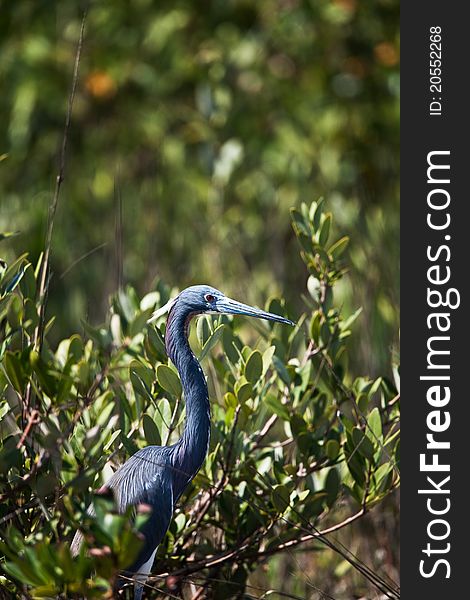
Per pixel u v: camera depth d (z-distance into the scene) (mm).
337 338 11094
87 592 7570
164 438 10133
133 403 10633
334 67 21359
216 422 10641
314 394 10844
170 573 10078
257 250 19422
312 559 12375
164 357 10602
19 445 8648
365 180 20844
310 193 20484
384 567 12203
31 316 9898
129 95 21547
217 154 20688
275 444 10789
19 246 20641
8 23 21547
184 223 19594
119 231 13305
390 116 20953
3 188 21422
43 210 20516
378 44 21344
